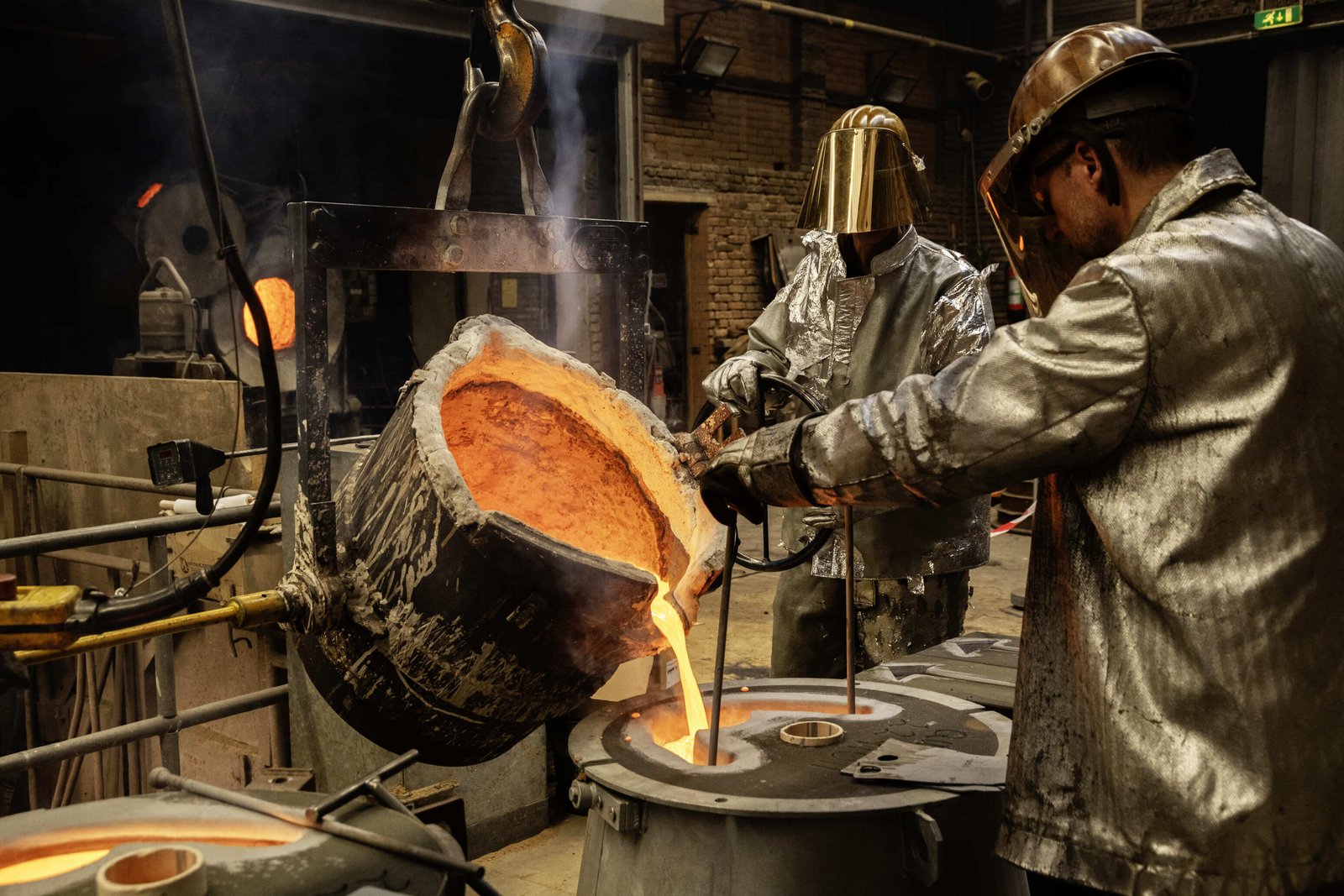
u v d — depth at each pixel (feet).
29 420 13.43
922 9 41.50
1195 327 3.84
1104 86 4.25
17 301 20.86
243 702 9.36
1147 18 35.76
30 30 17.87
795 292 9.11
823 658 9.58
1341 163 32.99
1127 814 3.99
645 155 32.81
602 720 5.79
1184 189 4.11
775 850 4.63
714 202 34.81
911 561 8.92
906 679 7.65
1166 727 3.91
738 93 35.35
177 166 20.76
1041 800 4.30
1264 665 3.78
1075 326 3.94
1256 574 3.79
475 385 5.78
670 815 4.83
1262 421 3.79
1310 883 3.76
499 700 4.92
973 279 8.68
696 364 35.04
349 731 9.16
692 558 5.40
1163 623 3.96
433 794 8.84
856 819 4.58
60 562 12.64
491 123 5.65
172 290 14.76
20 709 13.39
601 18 15.28
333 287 19.03
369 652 4.92
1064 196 4.45
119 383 12.29
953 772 4.91
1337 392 3.90
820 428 4.49
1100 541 4.18
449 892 3.70
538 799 10.37
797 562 5.78
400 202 25.46
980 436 4.01
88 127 20.43
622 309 6.31
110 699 11.75
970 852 4.98
